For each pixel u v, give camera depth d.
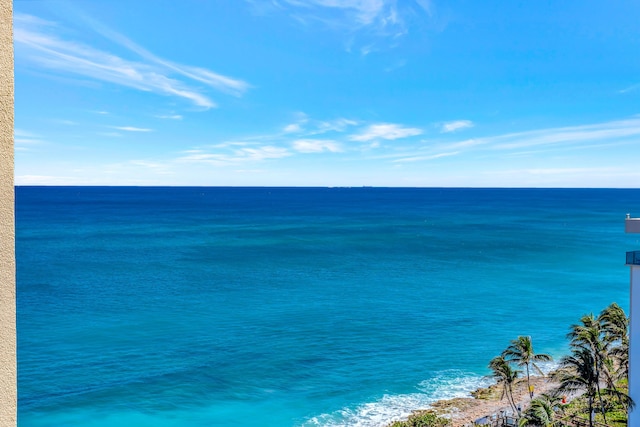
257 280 79.44
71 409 35.47
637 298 26.41
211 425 34.03
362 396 38.59
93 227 162.25
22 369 41.91
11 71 3.86
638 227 25.48
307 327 54.66
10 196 3.87
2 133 3.79
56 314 58.44
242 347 48.12
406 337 51.81
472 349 48.66
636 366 26.61
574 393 38.56
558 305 64.81
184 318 57.44
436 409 36.41
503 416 34.31
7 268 3.87
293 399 37.91
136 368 42.62
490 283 77.69
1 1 3.75
